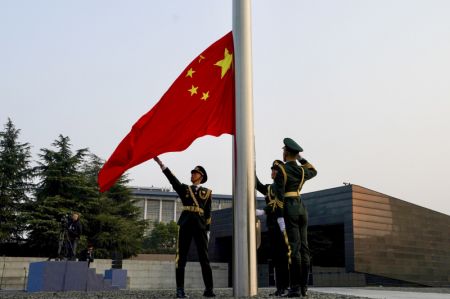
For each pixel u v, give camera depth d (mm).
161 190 136625
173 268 31656
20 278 25750
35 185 31953
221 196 127000
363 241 27828
